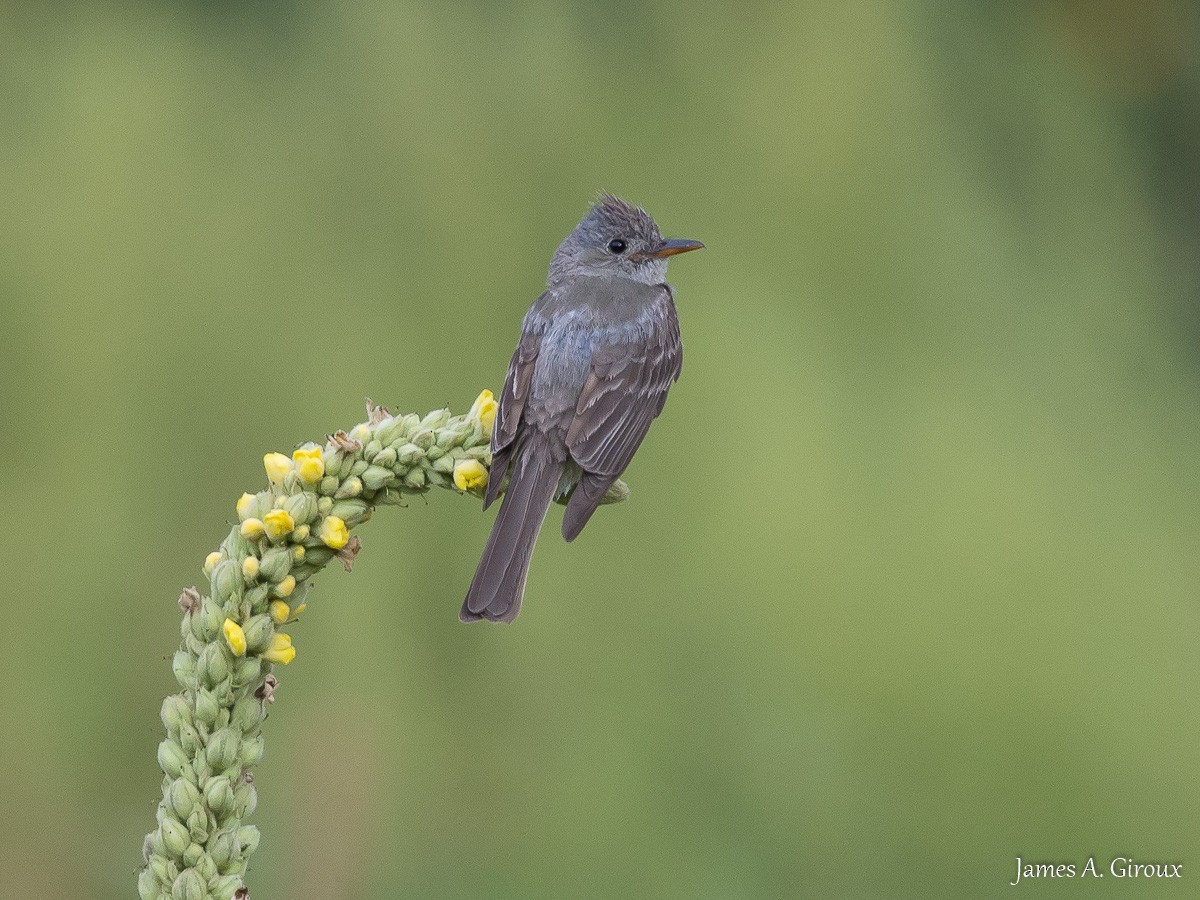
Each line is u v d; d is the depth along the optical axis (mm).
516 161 13547
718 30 14539
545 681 10430
